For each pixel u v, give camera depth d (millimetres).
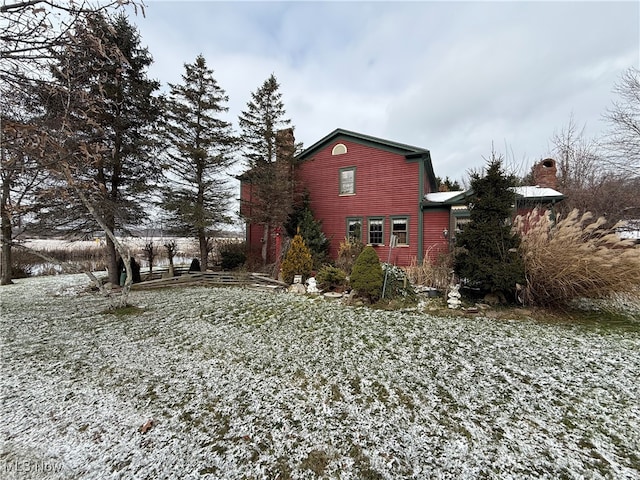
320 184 15352
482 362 3936
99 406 2898
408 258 13102
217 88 12070
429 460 2174
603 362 3926
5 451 2279
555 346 4512
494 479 1984
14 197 5438
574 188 15922
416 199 12984
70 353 4273
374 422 2631
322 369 3729
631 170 12484
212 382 3385
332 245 14820
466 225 7117
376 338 4914
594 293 6078
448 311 6598
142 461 2172
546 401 2977
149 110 10688
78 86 3916
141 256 19109
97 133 6984
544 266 6164
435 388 3246
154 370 3707
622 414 2742
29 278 13820
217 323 5812
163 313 6590
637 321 5824
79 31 2992
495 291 6840
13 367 3807
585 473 2037
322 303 7602
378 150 13867
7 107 3393
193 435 2461
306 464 2145
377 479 2004
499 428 2547
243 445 2342
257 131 13414
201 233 12133
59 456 2223
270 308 7055
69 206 9375
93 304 7625
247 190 16344
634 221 12805
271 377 3508
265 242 13688
